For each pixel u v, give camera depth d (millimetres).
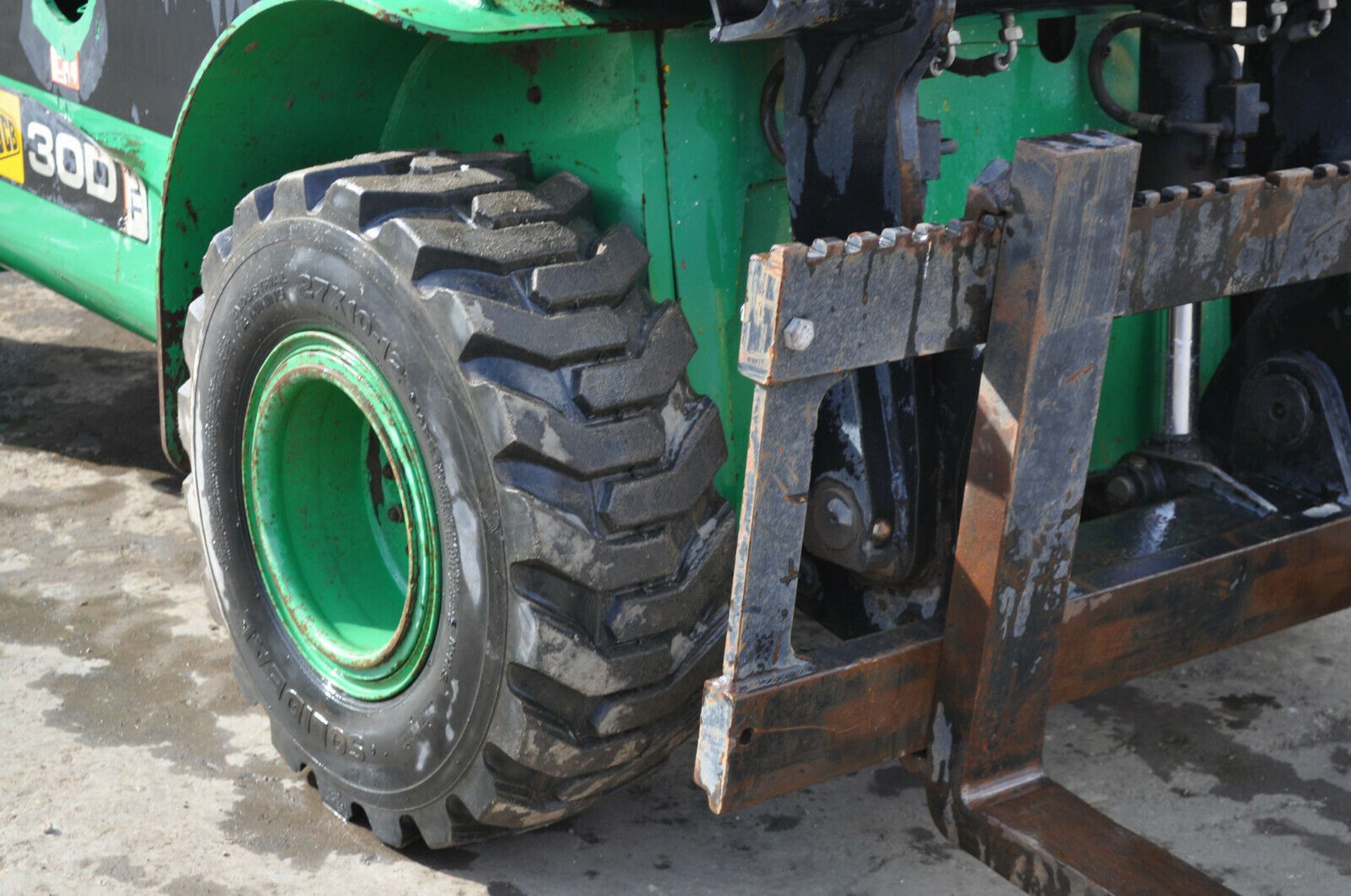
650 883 2586
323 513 2805
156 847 2672
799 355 1925
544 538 2172
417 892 2551
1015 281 2043
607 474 2236
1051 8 2727
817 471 2414
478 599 2287
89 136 3480
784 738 2141
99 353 5371
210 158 2834
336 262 2400
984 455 2135
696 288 2543
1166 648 2486
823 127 2279
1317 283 2746
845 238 2299
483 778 2354
